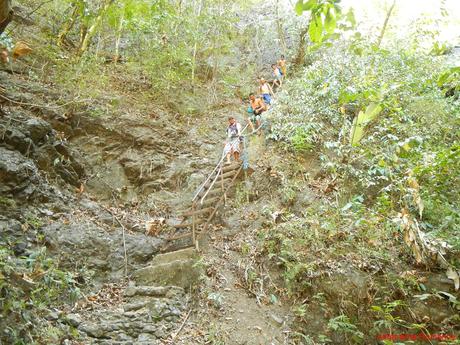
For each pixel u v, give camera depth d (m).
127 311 5.82
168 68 11.39
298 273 6.57
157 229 7.55
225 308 6.25
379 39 10.01
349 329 5.85
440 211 6.89
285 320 6.18
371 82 7.91
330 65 10.27
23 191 6.48
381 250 6.55
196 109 11.56
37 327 4.66
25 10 10.11
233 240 7.69
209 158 9.85
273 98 11.40
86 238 6.70
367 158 8.25
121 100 9.95
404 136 8.52
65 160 7.80
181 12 12.38
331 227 6.91
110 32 11.52
